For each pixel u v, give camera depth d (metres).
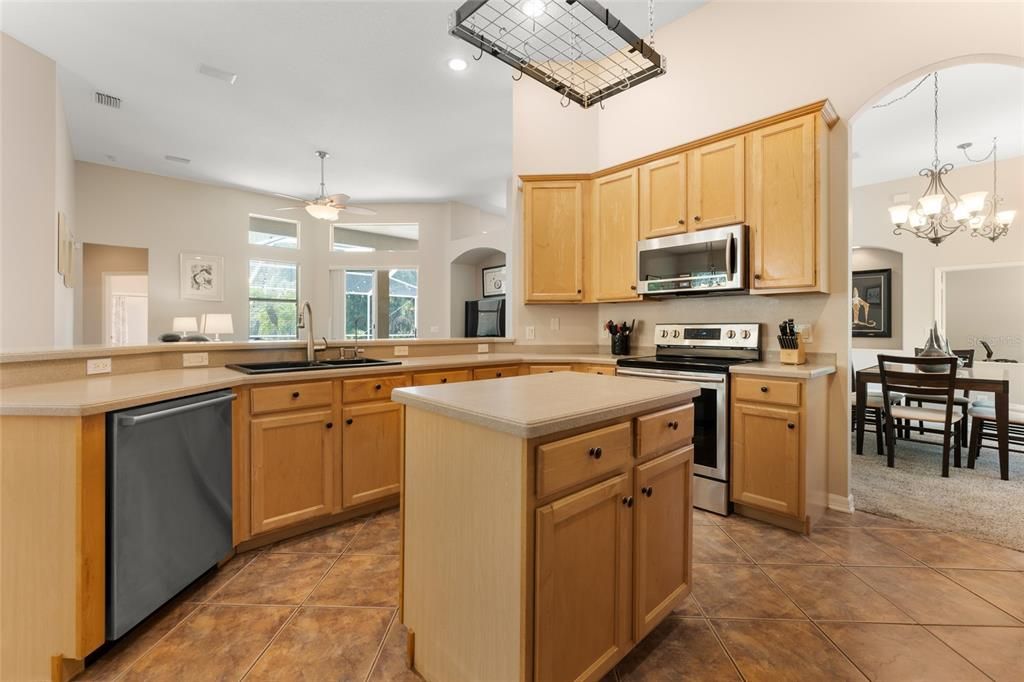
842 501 2.70
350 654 1.52
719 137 2.91
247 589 1.88
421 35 3.37
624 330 3.64
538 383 1.74
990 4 2.29
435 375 2.86
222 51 3.56
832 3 2.73
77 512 1.39
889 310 5.71
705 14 3.22
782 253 2.68
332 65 3.74
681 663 1.48
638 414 1.42
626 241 3.40
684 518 1.65
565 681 1.20
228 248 6.97
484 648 1.21
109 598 1.48
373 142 5.30
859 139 4.50
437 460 1.37
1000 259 4.95
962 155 4.87
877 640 1.59
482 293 8.16
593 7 1.60
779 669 1.46
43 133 3.61
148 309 6.34
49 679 1.41
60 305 4.19
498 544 1.17
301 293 7.69
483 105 4.42
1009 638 1.60
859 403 3.89
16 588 1.41
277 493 2.21
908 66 2.50
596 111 3.82
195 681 1.40
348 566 2.06
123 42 3.44
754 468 2.54
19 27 3.26
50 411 1.38
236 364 2.55
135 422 1.52
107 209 6.05
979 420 3.49
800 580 1.97
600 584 1.30
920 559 2.15
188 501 1.79
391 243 8.52
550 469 1.14
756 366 2.61
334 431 2.40
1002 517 2.61
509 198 6.46
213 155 5.69
